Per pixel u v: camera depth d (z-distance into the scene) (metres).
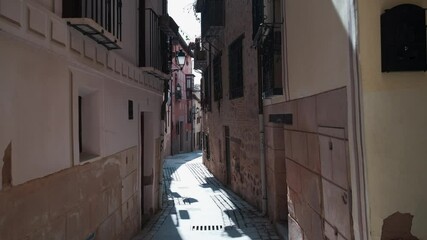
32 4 2.95
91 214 4.36
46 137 3.19
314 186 4.07
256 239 6.58
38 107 3.05
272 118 6.90
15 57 2.70
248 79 9.55
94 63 4.45
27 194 2.84
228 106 12.66
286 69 5.23
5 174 2.54
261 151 8.28
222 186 14.18
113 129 5.39
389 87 2.58
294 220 5.13
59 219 3.44
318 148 3.85
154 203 9.10
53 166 3.32
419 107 2.57
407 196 2.57
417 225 2.56
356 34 2.64
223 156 14.27
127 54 6.35
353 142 2.81
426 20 2.58
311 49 3.94
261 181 8.45
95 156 4.52
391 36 2.57
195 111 41.69
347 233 3.04
